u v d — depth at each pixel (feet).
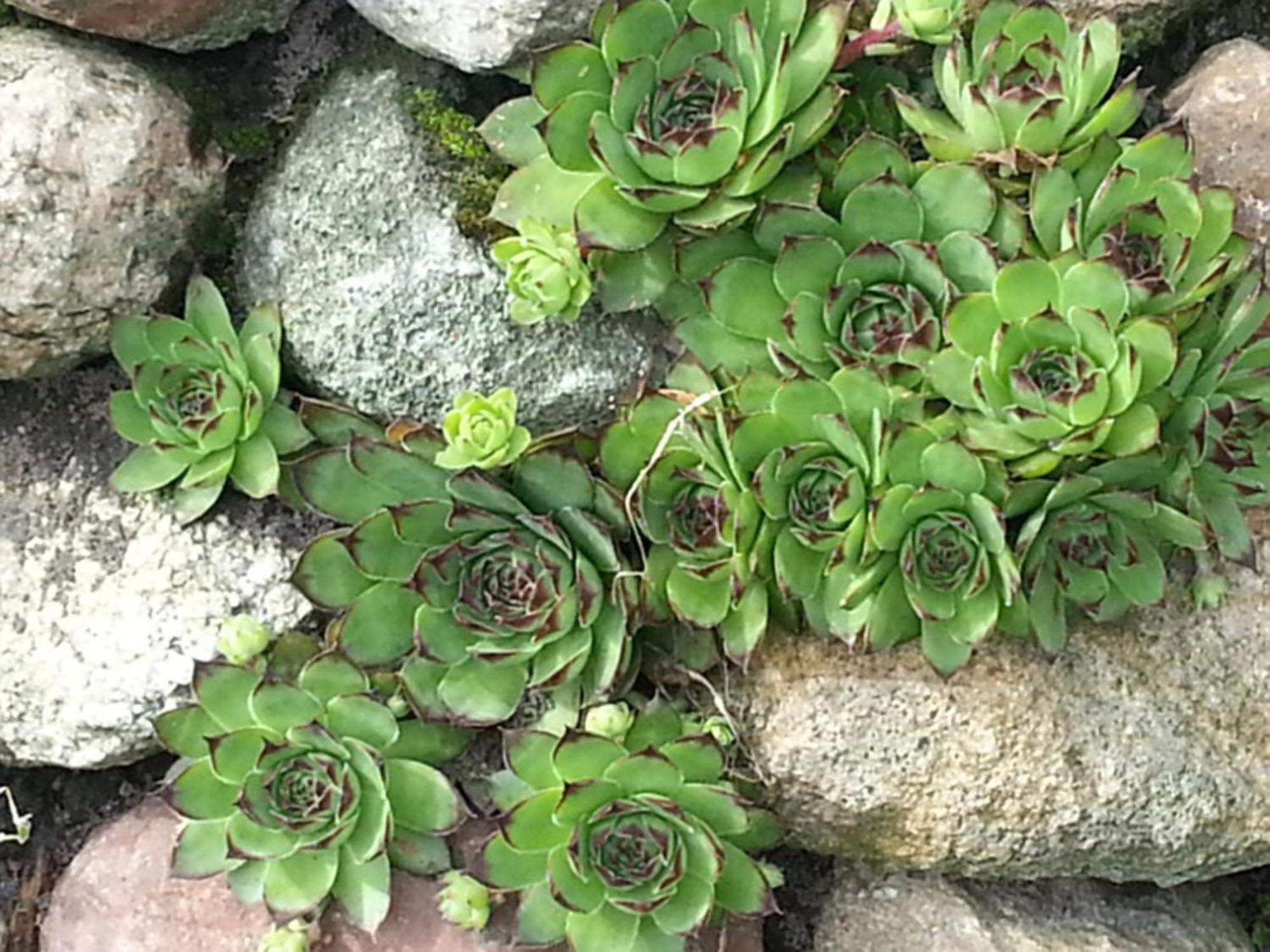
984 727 1.65
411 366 1.69
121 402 1.70
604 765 1.62
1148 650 1.69
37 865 1.83
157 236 1.70
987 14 1.62
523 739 1.62
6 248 1.64
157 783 1.84
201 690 1.66
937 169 1.61
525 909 1.64
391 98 1.73
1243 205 1.70
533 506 1.68
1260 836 1.68
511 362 1.69
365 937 1.69
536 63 1.59
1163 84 1.81
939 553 1.60
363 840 1.66
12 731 1.73
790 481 1.63
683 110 1.62
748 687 1.69
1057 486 1.57
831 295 1.62
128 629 1.71
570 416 1.72
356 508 1.70
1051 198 1.60
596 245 1.61
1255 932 1.88
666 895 1.60
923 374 1.62
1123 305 1.55
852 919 1.77
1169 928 1.77
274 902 1.65
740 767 1.69
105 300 1.69
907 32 1.59
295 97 1.79
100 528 1.75
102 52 1.73
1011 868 1.70
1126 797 1.65
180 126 1.72
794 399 1.60
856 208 1.62
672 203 1.61
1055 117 1.58
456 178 1.70
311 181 1.73
